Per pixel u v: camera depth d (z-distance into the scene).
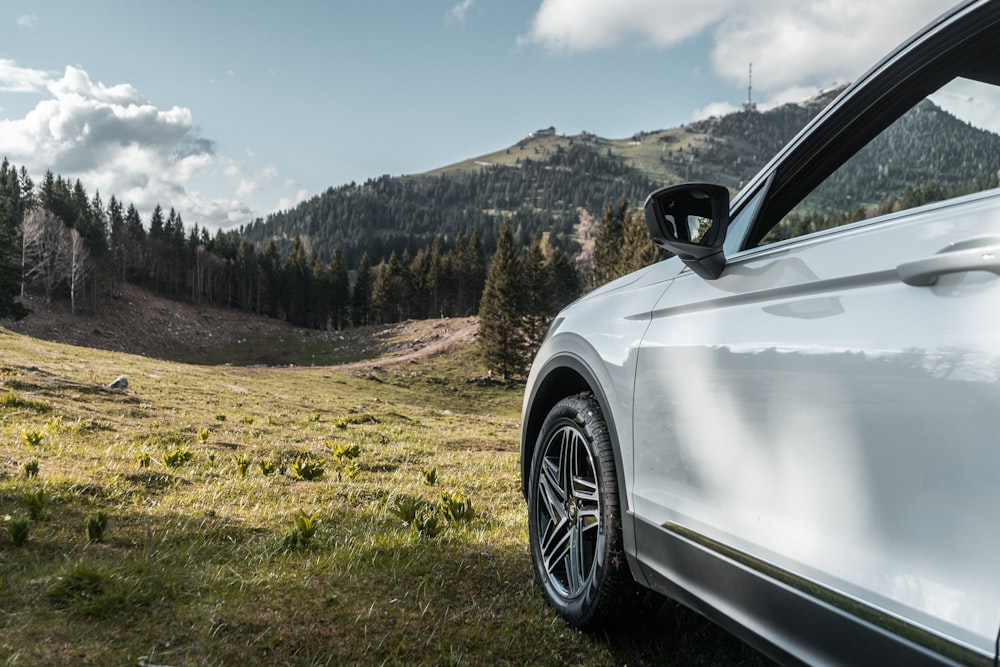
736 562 1.51
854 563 1.21
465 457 9.58
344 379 54.03
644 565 1.94
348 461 8.03
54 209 106.00
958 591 1.02
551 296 83.75
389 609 2.53
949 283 1.11
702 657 2.16
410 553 3.26
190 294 115.12
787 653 1.37
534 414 2.89
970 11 1.32
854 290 1.31
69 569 2.60
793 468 1.38
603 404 2.19
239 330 103.06
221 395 22.61
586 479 2.41
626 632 2.27
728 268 1.76
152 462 6.30
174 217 120.25
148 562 2.82
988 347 1.01
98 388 15.24
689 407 1.74
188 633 2.20
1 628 2.12
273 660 2.07
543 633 2.35
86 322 88.25
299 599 2.59
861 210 1.52
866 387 1.22
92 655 1.99
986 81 1.36
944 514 1.05
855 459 1.23
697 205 1.85
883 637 1.13
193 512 4.12
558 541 2.62
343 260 118.25
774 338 1.47
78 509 3.90
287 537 3.38
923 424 1.10
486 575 2.99
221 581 2.75
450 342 77.56
